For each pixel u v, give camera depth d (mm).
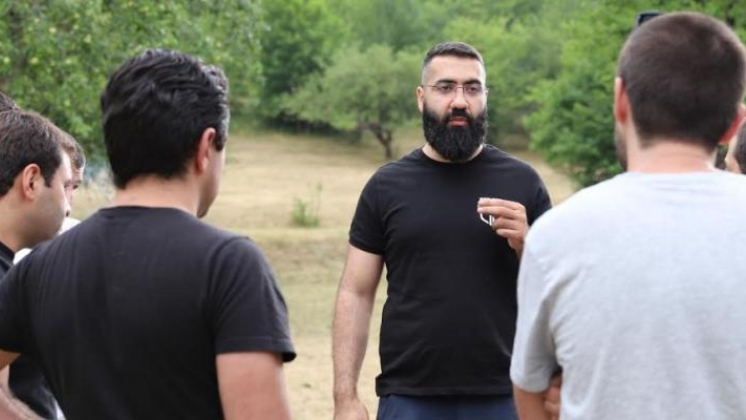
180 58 2689
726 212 2443
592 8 25359
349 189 45062
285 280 21750
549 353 2602
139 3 15539
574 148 27203
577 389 2477
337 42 79062
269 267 2625
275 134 72000
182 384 2555
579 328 2451
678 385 2377
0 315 2732
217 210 36281
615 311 2416
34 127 3414
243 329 2506
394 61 69938
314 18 77938
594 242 2461
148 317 2537
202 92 2666
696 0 21812
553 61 68312
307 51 76125
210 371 2564
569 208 2531
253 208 36750
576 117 27219
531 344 2584
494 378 4457
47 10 14492
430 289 4496
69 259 2654
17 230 3412
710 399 2373
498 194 4598
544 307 2520
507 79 68000
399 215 4578
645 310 2398
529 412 2668
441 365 4469
